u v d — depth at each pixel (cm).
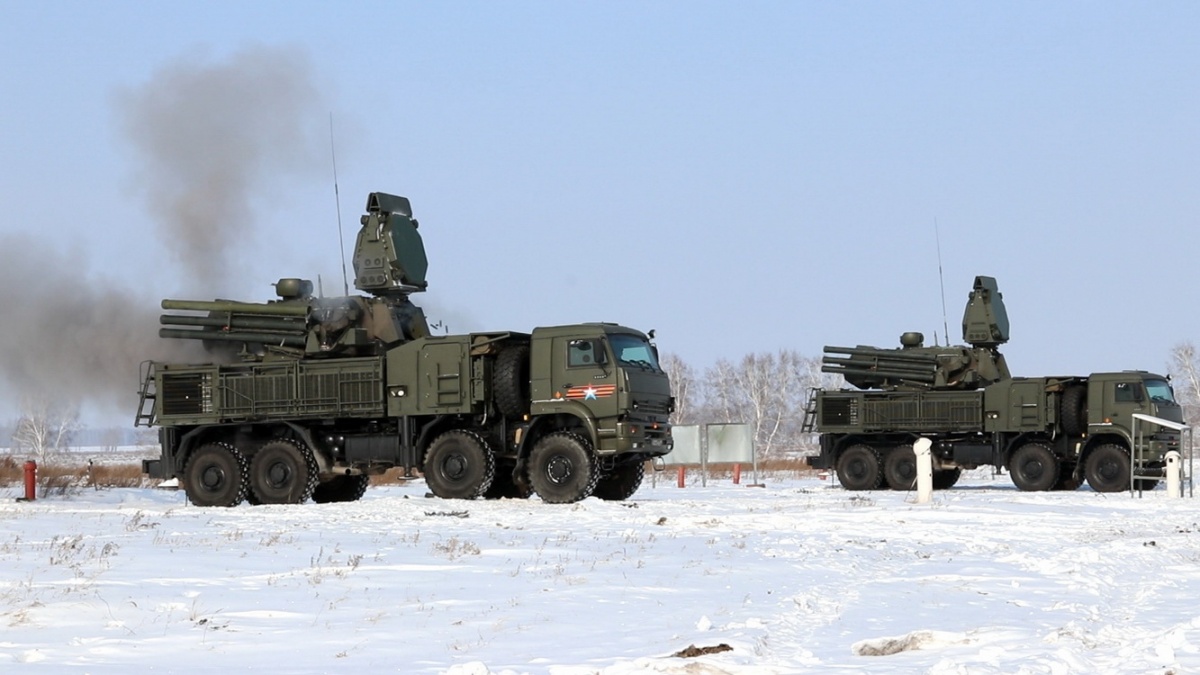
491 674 947
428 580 1500
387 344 3142
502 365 2945
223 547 1827
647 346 3019
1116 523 2491
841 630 1172
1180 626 1123
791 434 10400
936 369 4084
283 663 1019
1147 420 3491
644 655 1029
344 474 3127
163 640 1116
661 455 3022
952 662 936
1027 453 3891
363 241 3259
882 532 2250
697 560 1745
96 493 3528
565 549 1877
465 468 2928
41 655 1045
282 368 3094
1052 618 1254
